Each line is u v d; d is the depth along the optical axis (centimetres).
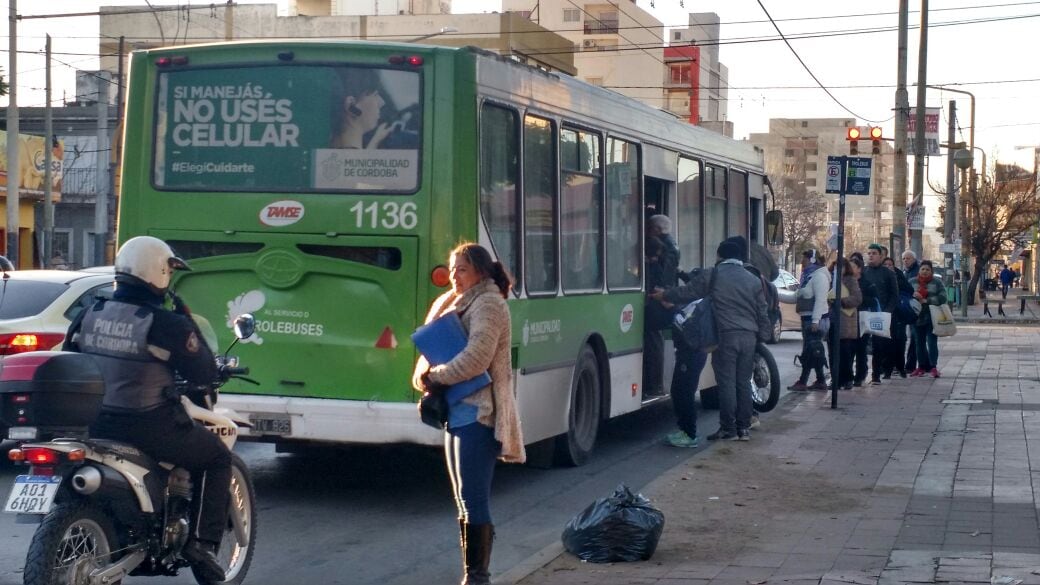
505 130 980
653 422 1519
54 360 574
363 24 6438
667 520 898
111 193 3788
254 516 705
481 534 681
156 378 614
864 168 1560
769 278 1759
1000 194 6800
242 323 665
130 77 986
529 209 1018
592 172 1155
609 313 1195
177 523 634
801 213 8838
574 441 1137
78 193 4747
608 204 1194
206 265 960
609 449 1293
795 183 9444
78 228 4762
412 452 1220
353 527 906
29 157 4319
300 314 940
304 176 943
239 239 952
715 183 1561
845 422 1437
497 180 964
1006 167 7219
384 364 923
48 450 565
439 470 1130
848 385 1831
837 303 1575
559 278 1073
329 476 1096
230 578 688
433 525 915
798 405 1616
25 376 570
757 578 723
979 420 1458
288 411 934
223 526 655
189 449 629
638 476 1135
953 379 2019
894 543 817
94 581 580
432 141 920
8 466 1117
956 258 5375
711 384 1584
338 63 938
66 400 573
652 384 1336
